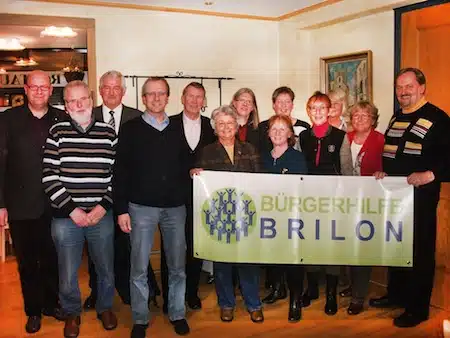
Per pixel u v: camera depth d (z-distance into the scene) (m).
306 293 3.68
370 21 4.68
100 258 3.06
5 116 3.02
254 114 3.65
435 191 3.12
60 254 2.95
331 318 3.37
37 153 3.03
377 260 3.20
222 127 3.11
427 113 3.08
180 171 3.02
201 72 5.43
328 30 5.23
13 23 4.66
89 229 2.99
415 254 3.18
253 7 5.08
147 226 2.94
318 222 3.19
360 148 3.60
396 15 4.36
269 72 5.75
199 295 3.85
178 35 5.29
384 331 3.16
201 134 3.40
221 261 3.20
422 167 3.07
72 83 2.88
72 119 2.89
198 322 3.32
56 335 3.12
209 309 3.56
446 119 3.05
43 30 5.13
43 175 2.90
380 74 4.60
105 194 2.94
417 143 3.07
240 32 5.57
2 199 3.03
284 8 5.14
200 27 5.38
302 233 3.19
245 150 3.21
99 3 4.88
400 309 3.51
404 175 3.15
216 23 5.45
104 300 3.18
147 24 5.14
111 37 5.02
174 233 3.03
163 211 2.99
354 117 3.58
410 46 4.23
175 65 5.30
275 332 3.16
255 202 3.17
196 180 3.14
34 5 4.71
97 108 3.46
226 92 5.57
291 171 3.20
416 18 4.16
